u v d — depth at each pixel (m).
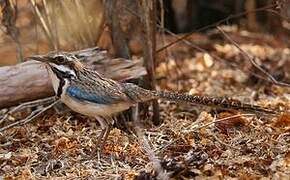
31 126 12.30
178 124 12.27
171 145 11.14
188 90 14.70
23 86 11.88
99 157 10.83
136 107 12.41
